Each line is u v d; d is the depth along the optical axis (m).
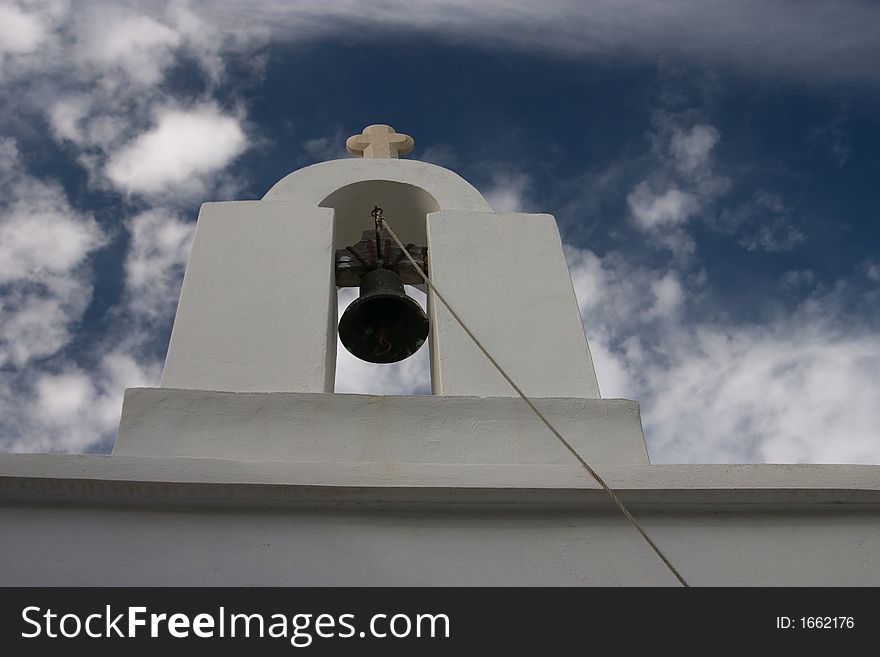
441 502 5.40
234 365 6.55
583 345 6.86
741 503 5.52
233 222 7.62
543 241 7.68
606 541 5.34
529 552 5.25
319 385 6.48
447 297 7.12
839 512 5.58
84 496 5.29
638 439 6.11
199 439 5.88
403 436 5.97
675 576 5.20
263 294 7.06
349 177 8.20
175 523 5.25
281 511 5.34
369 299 7.50
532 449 5.99
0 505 5.28
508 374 6.62
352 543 5.21
